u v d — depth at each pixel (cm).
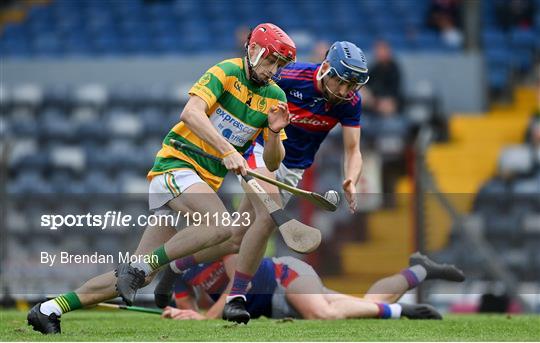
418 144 3581
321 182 4175
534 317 2630
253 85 1994
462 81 5616
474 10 5778
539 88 5681
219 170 2003
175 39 6188
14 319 2366
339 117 2339
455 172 5128
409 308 2494
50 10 6669
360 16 6228
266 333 1969
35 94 5562
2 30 6712
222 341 1786
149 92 5497
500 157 4956
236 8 6419
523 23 6253
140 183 4878
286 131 2359
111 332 1983
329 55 2233
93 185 4869
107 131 5303
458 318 2567
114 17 6512
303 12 6291
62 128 5325
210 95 1933
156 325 2195
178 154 1973
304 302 2439
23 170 5053
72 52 6216
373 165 4019
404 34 6078
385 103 5012
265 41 1942
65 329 2052
